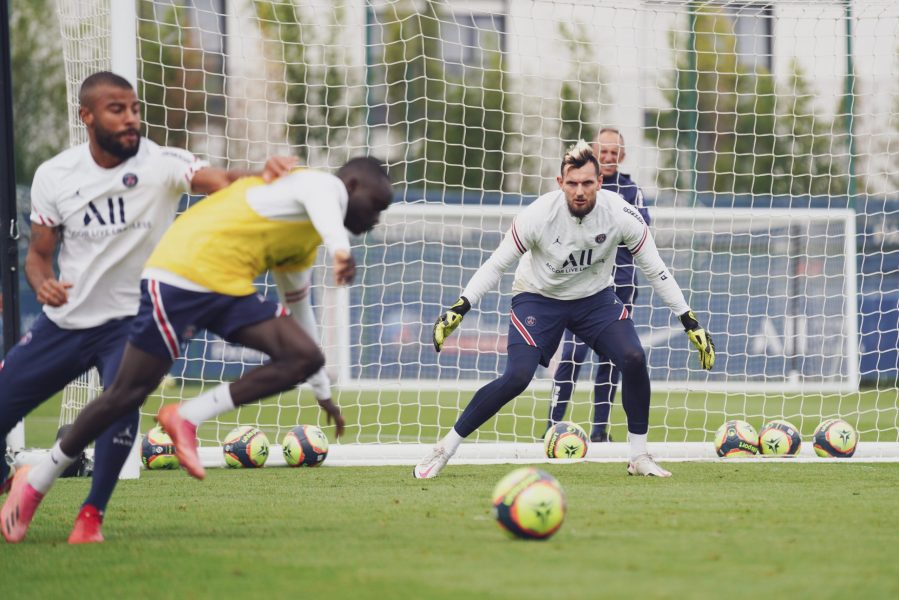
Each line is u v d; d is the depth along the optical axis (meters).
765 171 66.00
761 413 46.16
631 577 11.87
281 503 19.28
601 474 24.34
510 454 28.94
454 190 71.25
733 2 35.62
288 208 14.43
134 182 14.79
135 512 18.19
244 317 14.46
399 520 16.83
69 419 28.30
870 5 36.50
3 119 23.64
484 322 57.62
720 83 66.19
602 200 22.62
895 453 29.73
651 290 56.94
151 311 14.17
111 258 14.88
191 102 67.75
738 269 57.66
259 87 65.50
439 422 43.16
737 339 57.53
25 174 88.12
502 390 23.28
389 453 28.86
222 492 21.19
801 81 65.31
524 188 70.12
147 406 44.41
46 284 14.23
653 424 41.78
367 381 56.62
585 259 22.94
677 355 57.16
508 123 71.75
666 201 65.12
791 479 23.16
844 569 12.34
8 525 15.07
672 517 16.84
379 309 56.81
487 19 70.56
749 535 14.93
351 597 11.08
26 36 88.81
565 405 30.72
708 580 11.70
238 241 14.40
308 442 26.80
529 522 14.36
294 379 14.47
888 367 58.53
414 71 68.38
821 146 64.88
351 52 66.12
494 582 11.66
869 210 60.41
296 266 15.40
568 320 23.70
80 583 12.23
